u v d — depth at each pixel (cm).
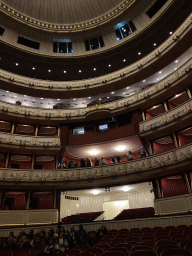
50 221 1298
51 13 2055
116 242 575
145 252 368
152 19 1817
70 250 468
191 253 355
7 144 1526
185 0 1573
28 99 1958
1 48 1859
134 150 1772
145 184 1420
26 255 526
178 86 1461
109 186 1430
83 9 2055
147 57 1758
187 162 1146
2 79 1756
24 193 1595
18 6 1941
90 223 1052
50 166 1770
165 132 1439
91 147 1734
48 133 1877
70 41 2158
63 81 1966
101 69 2123
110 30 2059
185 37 1470
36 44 2102
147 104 1630
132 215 1258
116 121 1748
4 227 1060
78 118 1770
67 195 1564
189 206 1026
